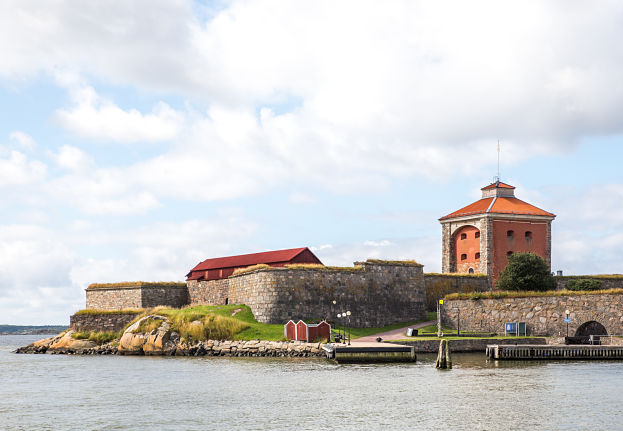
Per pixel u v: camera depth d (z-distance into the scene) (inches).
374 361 2386.8
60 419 1481.3
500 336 2866.6
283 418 1469.0
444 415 1485.0
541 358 2456.9
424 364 2326.5
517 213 3737.7
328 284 3154.5
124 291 3754.9
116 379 2059.5
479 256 3759.8
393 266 3353.8
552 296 2832.2
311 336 2694.4
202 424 1427.2
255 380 1978.3
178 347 2824.8
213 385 1899.6
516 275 3255.4
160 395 1752.0
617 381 1916.8
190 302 3814.0
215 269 3831.2
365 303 3233.3
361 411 1529.3
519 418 1456.7
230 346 2741.1
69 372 2266.2
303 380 1963.6
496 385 1849.2
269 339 2760.8
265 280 3068.4
